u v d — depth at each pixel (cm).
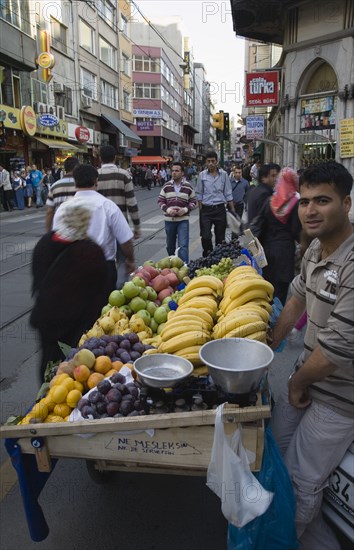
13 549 237
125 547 238
